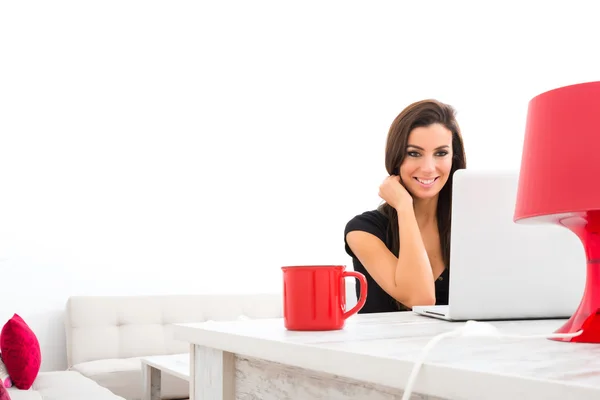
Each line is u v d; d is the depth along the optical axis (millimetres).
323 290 700
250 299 3461
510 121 4066
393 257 1487
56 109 3230
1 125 3096
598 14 3730
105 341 3039
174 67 3557
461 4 4121
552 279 855
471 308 834
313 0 3951
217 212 3588
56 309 3121
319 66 3955
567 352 475
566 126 576
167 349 3172
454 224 844
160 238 3412
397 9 4141
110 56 3395
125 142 3385
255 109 3758
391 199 1523
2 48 3139
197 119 3590
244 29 3758
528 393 338
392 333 660
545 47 3922
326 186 3924
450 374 389
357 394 516
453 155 1613
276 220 3754
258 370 682
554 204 574
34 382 2332
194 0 3633
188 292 3455
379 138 4109
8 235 3051
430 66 4121
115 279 3273
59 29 3279
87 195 3256
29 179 3127
